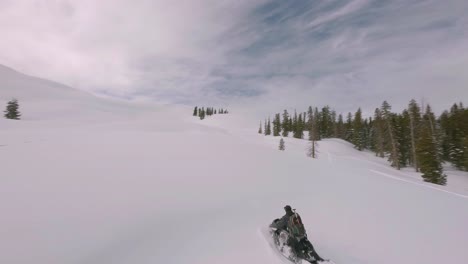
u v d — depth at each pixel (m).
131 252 6.55
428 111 62.28
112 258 6.24
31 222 7.53
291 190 13.32
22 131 29.44
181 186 12.32
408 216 10.22
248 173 16.28
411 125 50.66
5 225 7.21
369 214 10.19
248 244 7.03
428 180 35.28
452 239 8.16
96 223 7.86
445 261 6.73
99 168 14.12
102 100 158.00
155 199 10.31
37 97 118.44
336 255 6.79
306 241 6.27
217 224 8.47
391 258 6.74
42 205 8.73
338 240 7.69
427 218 10.12
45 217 7.92
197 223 8.48
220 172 15.73
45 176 11.91
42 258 5.95
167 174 14.19
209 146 25.77
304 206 10.80
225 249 6.74
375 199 12.64
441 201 13.09
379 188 15.42
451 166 58.00
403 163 55.22
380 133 68.12
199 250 6.70
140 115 121.69
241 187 13.10
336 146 75.56
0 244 6.29
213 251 6.64
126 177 12.90
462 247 7.60
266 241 7.15
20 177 11.46
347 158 56.00
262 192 12.52
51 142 21.47
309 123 89.56
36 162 14.41
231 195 11.69
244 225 8.45
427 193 15.02
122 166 15.02
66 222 7.74
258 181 14.56
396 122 56.78
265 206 10.52
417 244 7.66
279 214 9.70
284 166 19.98
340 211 10.36
